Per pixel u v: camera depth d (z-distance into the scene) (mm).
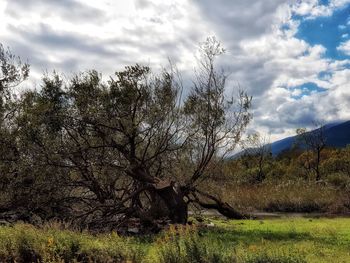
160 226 19172
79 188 22688
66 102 20594
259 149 60375
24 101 21156
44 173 20125
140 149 22297
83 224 19312
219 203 23562
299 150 91062
